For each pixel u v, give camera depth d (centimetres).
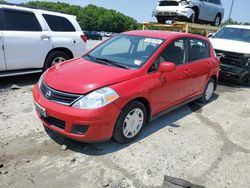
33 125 454
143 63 436
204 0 1299
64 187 313
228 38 962
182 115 562
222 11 1470
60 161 360
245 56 846
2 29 613
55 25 720
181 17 1209
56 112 362
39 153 374
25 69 664
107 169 351
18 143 396
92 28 9081
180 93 516
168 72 454
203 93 627
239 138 480
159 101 456
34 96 411
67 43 737
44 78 421
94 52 510
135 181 334
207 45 621
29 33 655
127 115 395
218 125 529
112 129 378
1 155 364
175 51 498
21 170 337
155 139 441
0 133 420
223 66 869
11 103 547
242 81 891
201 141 452
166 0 1243
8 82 696
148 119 448
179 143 436
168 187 321
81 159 368
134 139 426
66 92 366
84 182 324
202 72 577
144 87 412
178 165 376
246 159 409
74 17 782
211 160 397
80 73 402
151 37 496
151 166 366
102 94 362
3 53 611
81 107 354
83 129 358
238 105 671
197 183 342
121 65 437
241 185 346
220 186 341
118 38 527
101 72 405
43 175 331
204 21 1366
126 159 376
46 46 689
